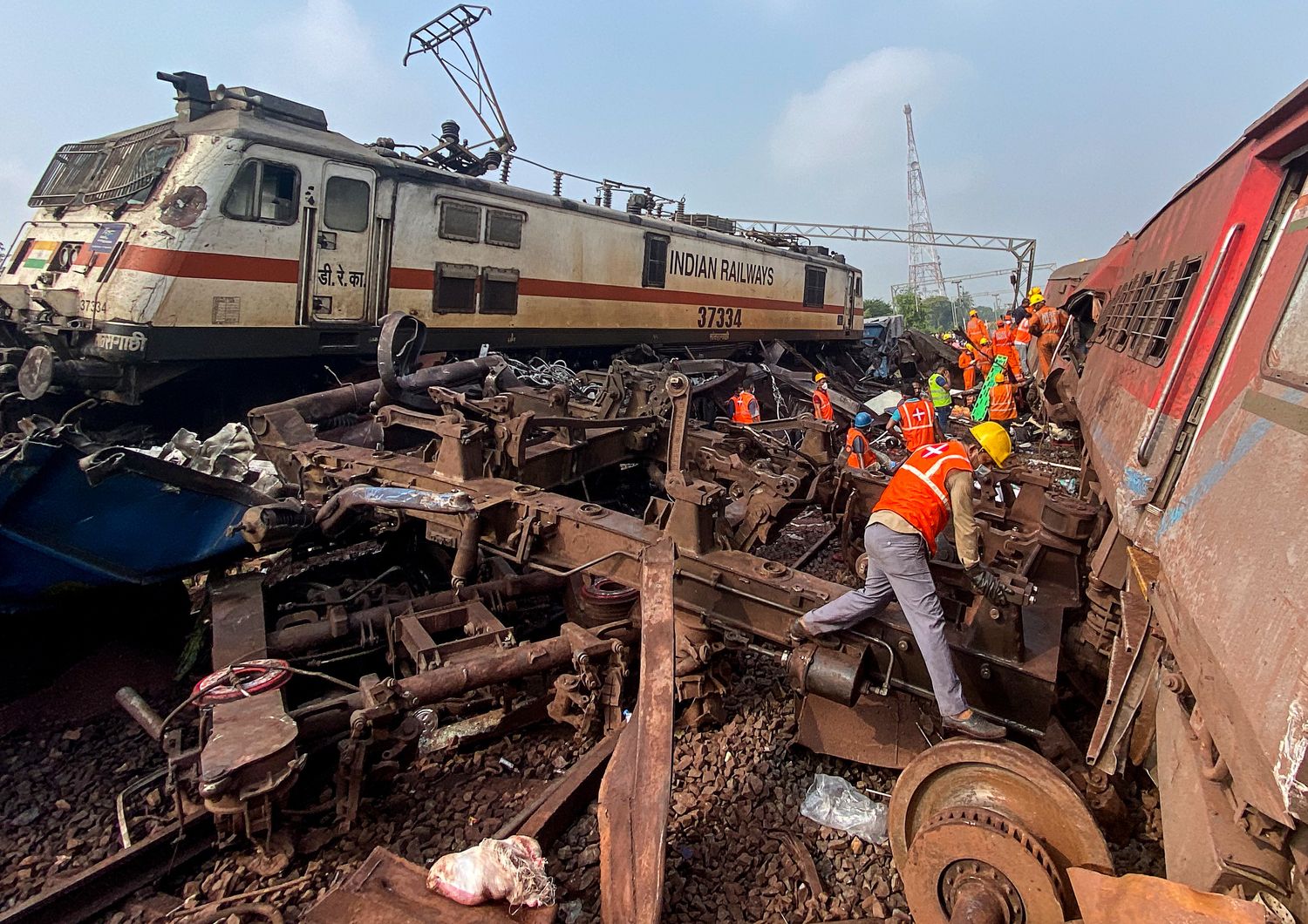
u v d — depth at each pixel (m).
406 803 3.46
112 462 3.64
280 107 8.43
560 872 3.08
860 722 3.78
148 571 4.13
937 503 3.43
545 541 4.50
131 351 6.98
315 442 5.76
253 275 7.79
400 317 6.08
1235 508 2.21
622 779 2.83
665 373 7.83
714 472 6.07
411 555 5.35
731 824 3.43
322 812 3.35
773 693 4.48
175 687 4.14
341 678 4.24
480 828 3.29
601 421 6.00
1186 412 2.99
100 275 7.21
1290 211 2.83
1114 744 2.96
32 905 2.68
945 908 2.61
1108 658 4.03
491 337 10.84
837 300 21.30
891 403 12.95
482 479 4.94
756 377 12.23
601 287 12.64
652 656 3.06
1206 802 1.99
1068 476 9.92
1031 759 2.53
